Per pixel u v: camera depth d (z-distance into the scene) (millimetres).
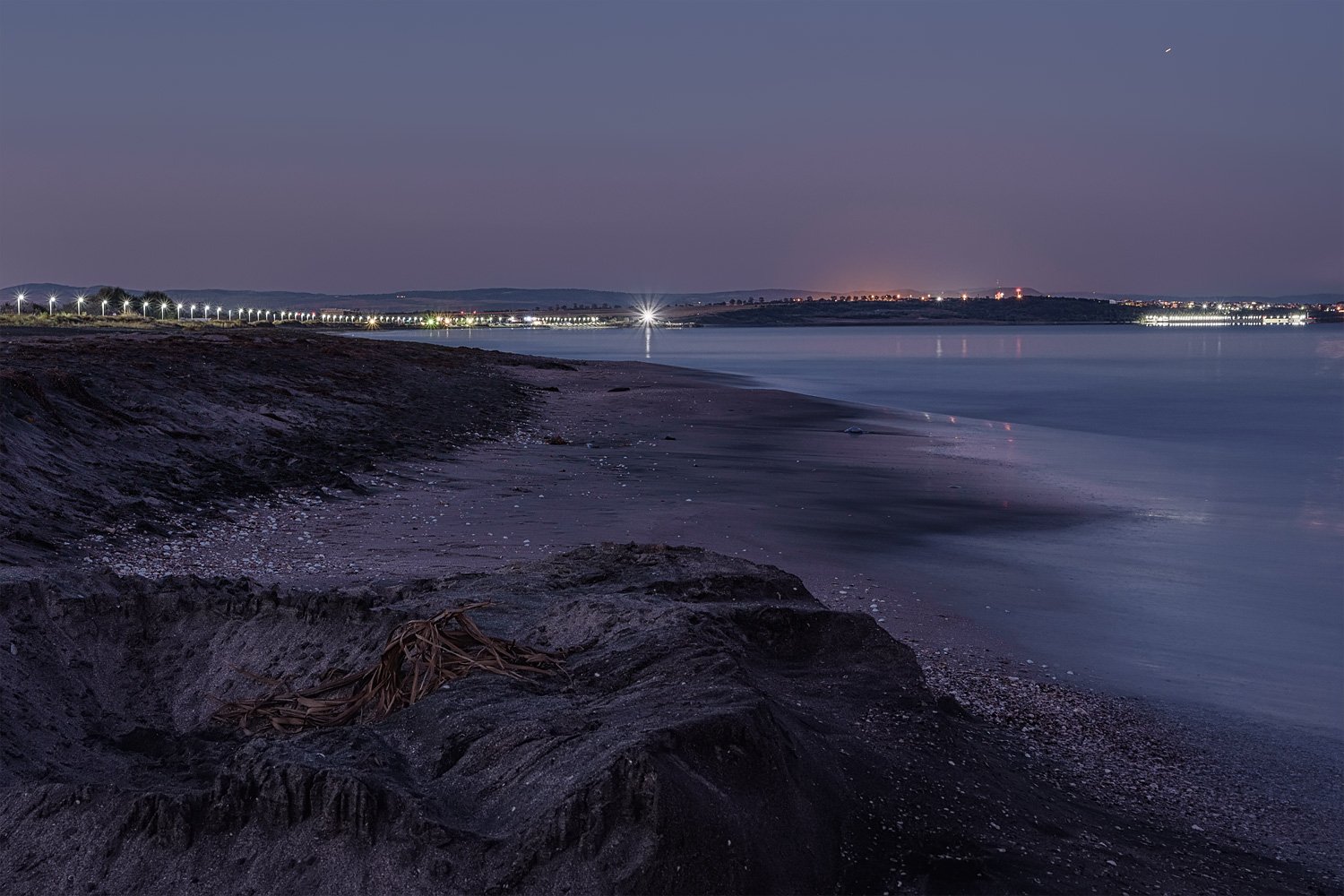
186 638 6340
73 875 3760
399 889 3457
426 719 4582
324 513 13719
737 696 4445
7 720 5102
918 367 71500
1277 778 6684
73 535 10797
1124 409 39188
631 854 3453
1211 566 13047
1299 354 92375
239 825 3801
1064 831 5016
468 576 7637
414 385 35531
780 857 3846
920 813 4617
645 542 12805
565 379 49969
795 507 15938
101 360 24234
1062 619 10398
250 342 40562
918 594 11055
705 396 40062
